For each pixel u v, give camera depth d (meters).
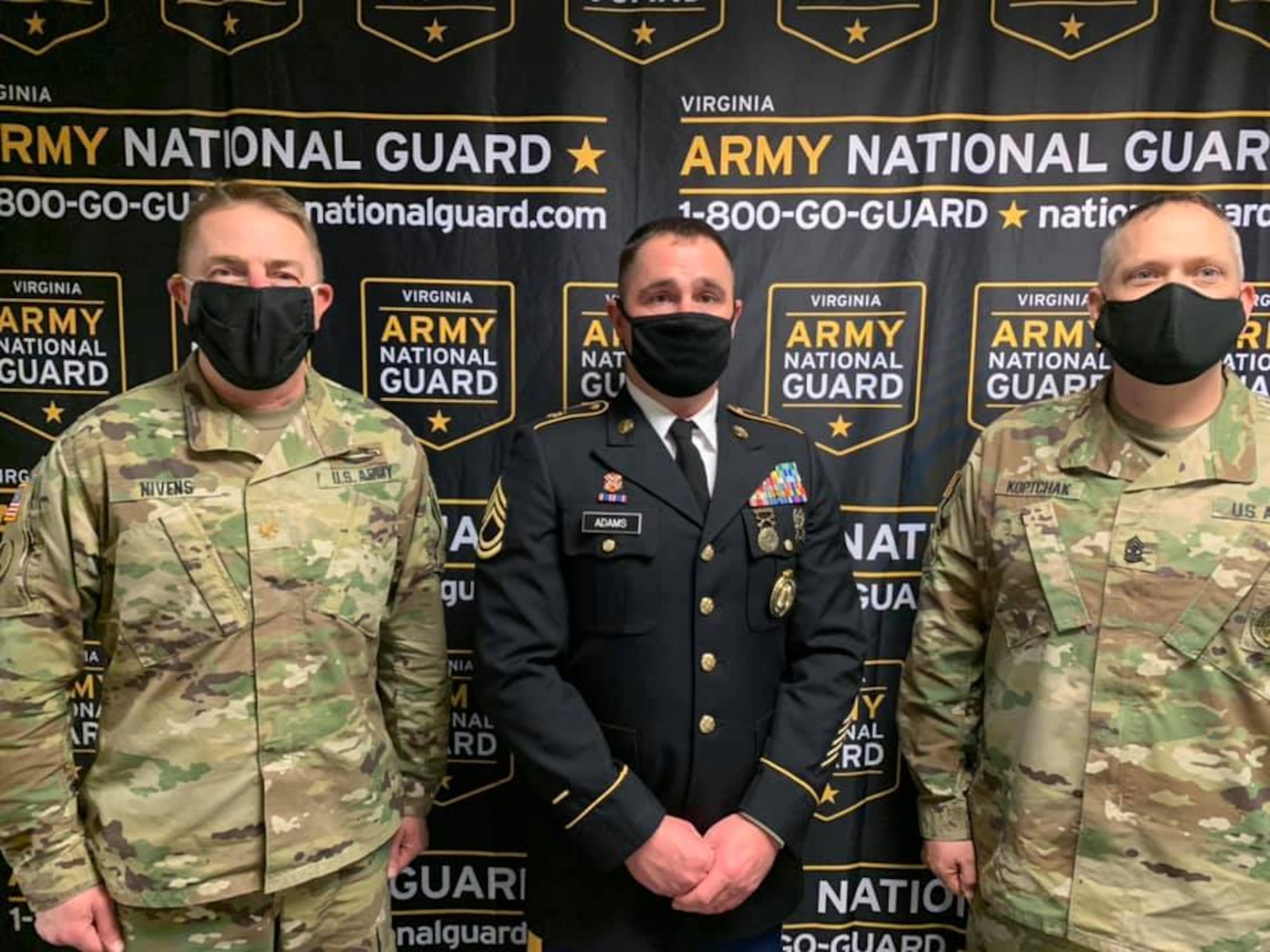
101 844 1.11
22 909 1.60
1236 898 1.12
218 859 1.11
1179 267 1.12
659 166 1.52
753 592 1.19
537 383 1.55
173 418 1.14
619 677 1.16
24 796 1.08
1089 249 1.52
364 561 1.18
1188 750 1.13
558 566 1.18
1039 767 1.18
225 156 1.53
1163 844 1.13
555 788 1.11
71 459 1.10
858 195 1.52
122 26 1.50
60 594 1.09
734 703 1.17
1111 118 1.50
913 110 1.51
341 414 1.22
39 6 1.50
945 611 1.32
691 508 1.18
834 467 1.57
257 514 1.13
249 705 1.11
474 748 1.59
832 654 1.23
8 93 1.51
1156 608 1.14
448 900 1.62
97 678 1.57
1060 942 1.19
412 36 1.50
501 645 1.15
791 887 1.23
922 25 1.50
